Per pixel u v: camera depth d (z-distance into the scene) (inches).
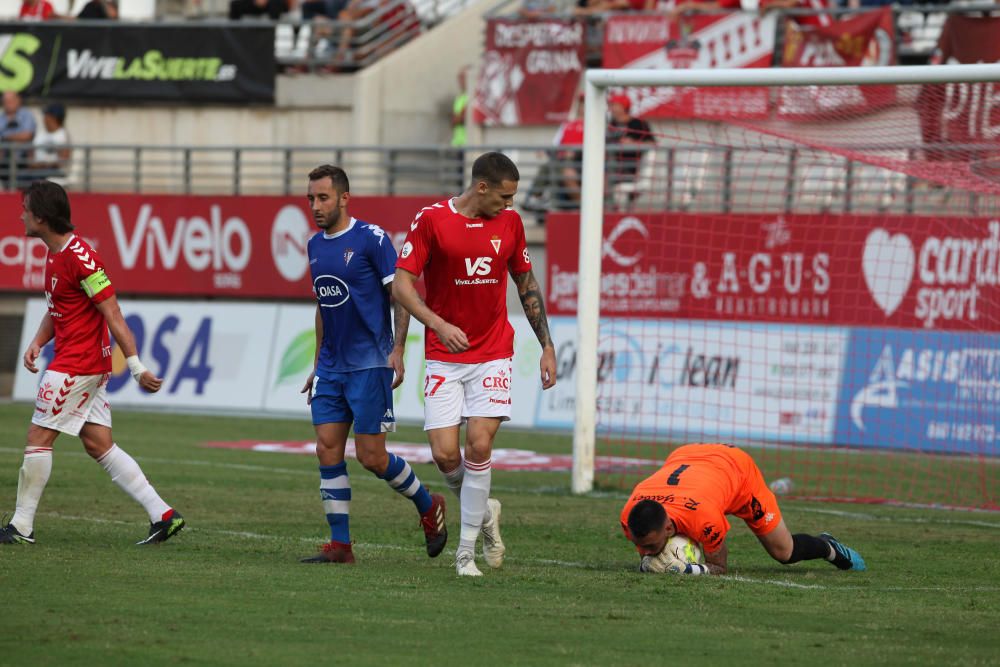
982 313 2070.6
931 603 916.6
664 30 2723.9
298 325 2613.2
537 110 2888.8
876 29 2586.1
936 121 1795.0
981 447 2006.6
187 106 3137.3
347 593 877.2
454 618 803.4
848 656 723.4
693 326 2262.6
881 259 2171.5
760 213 2263.8
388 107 3073.3
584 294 1622.8
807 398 2143.2
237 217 2738.7
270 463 1830.7
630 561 1091.9
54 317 1056.8
